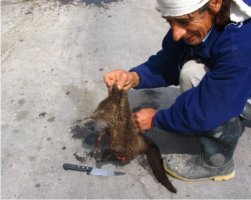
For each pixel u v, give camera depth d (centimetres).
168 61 125
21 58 179
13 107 152
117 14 205
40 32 196
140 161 127
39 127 143
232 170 119
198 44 106
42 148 135
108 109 109
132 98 151
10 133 141
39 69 171
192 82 113
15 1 223
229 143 110
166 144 132
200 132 108
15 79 167
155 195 117
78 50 181
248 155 127
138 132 121
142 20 199
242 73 96
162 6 97
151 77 127
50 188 121
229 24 97
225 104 101
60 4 218
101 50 180
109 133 120
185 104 104
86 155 131
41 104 153
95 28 196
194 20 97
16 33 196
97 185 121
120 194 118
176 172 119
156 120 111
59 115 147
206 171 118
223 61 98
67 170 126
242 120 132
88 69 169
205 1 94
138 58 174
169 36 120
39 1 222
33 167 128
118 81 116
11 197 120
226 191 117
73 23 201
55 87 161
